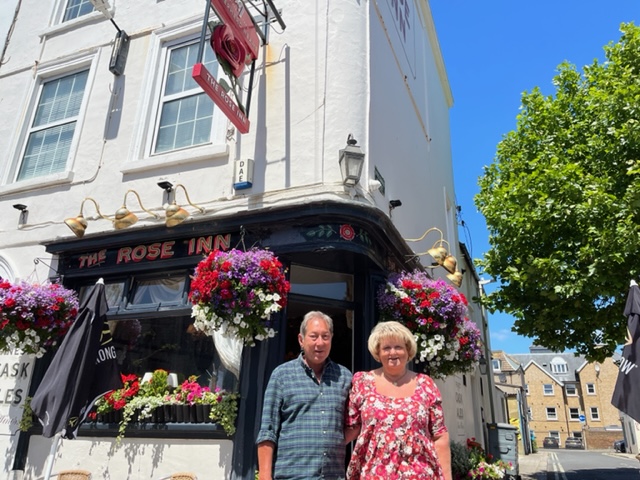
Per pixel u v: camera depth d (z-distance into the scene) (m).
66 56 8.40
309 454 2.95
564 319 9.87
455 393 9.77
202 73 5.01
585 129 10.12
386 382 3.13
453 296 5.89
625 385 5.11
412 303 5.75
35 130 8.26
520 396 32.19
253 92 6.41
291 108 6.13
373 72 6.78
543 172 9.64
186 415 5.26
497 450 12.38
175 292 6.09
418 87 10.36
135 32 7.89
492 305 10.66
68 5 9.15
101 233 6.33
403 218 7.68
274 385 3.20
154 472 5.22
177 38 7.59
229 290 4.62
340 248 5.30
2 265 7.37
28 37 9.05
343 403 3.18
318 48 6.30
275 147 6.04
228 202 6.00
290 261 5.75
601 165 9.33
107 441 5.59
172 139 6.99
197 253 5.95
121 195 6.84
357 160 5.48
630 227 7.84
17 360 6.54
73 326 4.92
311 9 6.54
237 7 5.82
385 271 6.21
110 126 7.41
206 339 5.78
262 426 3.07
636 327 5.19
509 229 10.06
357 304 6.02
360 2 6.75
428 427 2.98
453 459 7.93
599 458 26.55
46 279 6.95
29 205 7.59
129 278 6.36
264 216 5.56
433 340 5.78
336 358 5.98
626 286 8.37
